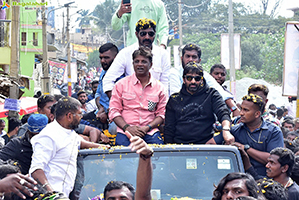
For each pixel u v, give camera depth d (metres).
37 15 31.31
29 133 4.79
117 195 2.84
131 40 6.94
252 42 51.31
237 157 3.94
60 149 4.02
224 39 24.91
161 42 6.83
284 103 28.12
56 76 33.16
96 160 3.99
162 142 4.88
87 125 5.61
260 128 4.87
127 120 4.95
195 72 4.69
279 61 45.78
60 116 4.11
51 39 38.44
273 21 59.56
